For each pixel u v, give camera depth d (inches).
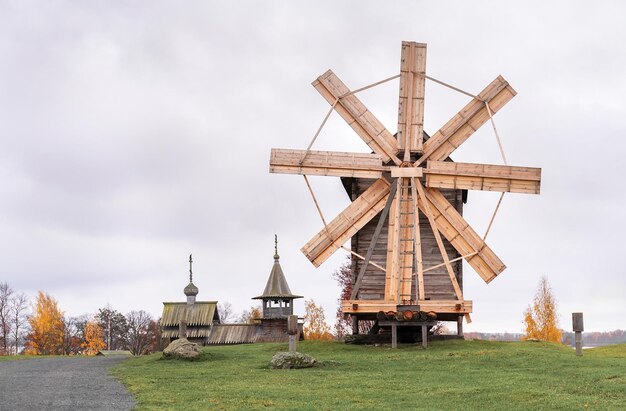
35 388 930.7
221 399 831.1
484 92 1638.8
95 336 5059.1
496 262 1578.5
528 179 1585.9
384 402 813.9
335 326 3002.0
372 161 1595.7
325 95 1656.0
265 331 2972.4
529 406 771.4
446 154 1627.7
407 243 1573.6
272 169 1587.1
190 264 3125.0
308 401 820.6
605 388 860.6
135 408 757.9
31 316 4458.7
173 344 1355.8
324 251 1599.4
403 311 1478.8
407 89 1608.0
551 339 2815.0
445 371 1087.0
